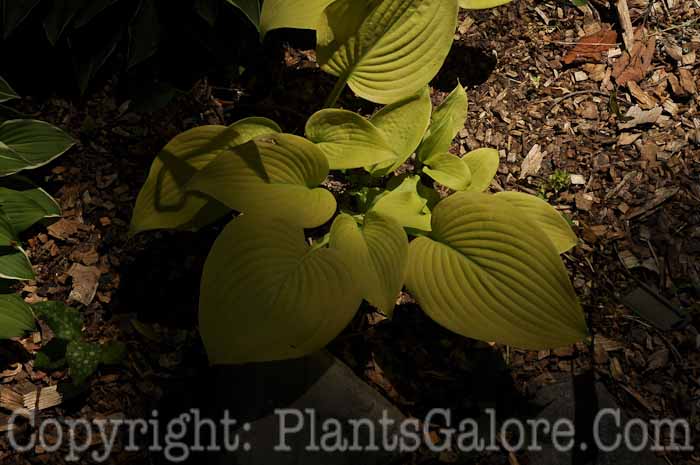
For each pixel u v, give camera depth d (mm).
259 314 1157
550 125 1495
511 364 1330
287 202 1230
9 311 1283
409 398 1309
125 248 1378
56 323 1292
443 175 1329
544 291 1195
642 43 1554
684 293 1377
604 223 1427
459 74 1530
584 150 1477
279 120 1477
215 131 1270
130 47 1377
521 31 1569
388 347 1340
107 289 1354
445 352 1339
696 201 1435
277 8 1298
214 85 1491
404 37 1311
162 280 1363
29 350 1315
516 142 1481
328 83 1511
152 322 1338
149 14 1386
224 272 1178
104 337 1326
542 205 1295
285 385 1259
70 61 1473
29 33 1448
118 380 1305
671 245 1406
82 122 1450
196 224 1271
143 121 1459
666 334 1351
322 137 1309
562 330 1185
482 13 1577
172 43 1471
